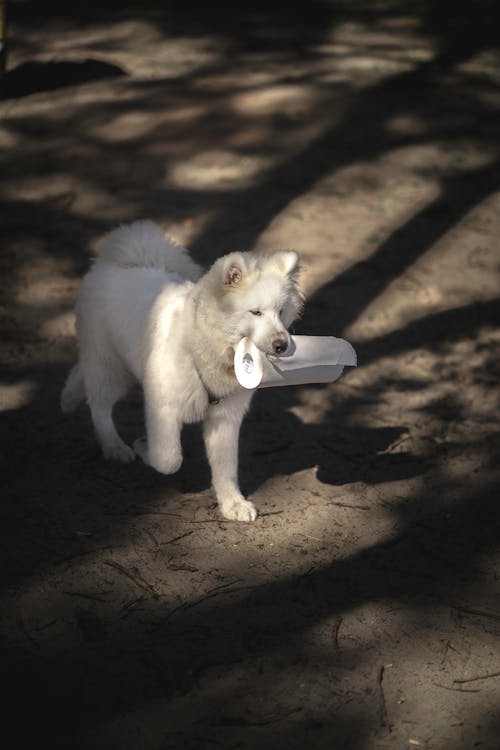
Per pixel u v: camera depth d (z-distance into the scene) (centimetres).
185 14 867
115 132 613
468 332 469
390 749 305
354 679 321
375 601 344
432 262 510
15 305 466
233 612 337
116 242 379
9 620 330
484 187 582
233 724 308
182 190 554
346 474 393
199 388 352
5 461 386
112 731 305
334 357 350
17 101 648
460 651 330
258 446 405
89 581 343
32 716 307
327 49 781
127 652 324
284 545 361
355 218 540
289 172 582
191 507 374
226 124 633
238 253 343
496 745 307
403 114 663
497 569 356
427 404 430
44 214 521
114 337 368
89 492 376
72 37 781
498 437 412
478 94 704
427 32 841
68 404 405
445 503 381
